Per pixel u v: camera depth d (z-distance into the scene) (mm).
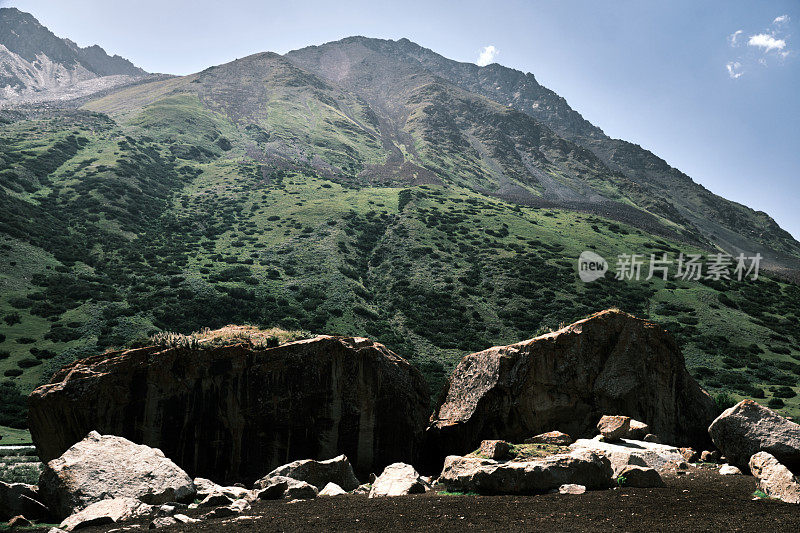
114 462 12570
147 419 16203
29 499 11672
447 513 9883
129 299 80938
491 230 129250
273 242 114562
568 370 18734
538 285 97875
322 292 90812
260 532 8906
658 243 132125
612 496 10766
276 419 17141
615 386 18641
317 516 10094
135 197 130000
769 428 13344
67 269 88438
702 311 88250
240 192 152375
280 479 13281
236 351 17328
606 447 14531
